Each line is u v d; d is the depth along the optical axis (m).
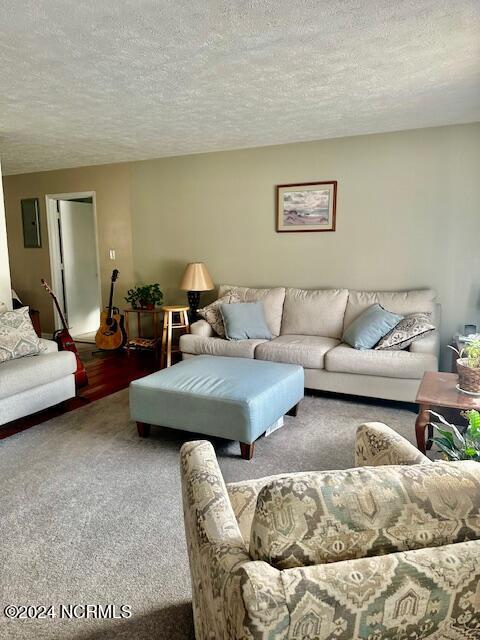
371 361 3.62
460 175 4.09
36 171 6.27
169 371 3.27
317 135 4.40
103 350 5.81
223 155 5.06
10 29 2.10
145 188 5.58
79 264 6.80
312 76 2.77
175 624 1.59
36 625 1.59
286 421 3.41
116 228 5.86
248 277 5.16
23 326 3.63
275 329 4.64
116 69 2.61
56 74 2.67
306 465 2.72
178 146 4.79
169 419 2.96
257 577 0.76
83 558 1.93
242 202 5.05
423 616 0.79
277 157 4.80
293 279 4.92
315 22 2.07
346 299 4.42
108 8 1.91
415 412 3.59
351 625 0.76
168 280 5.64
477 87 3.01
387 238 4.44
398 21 2.07
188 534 1.33
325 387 3.86
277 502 0.81
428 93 3.13
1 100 3.17
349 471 0.88
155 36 2.19
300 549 0.79
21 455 2.90
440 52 2.42
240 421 2.72
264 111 3.52
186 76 2.73
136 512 2.26
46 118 3.64
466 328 3.90
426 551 0.80
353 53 2.42
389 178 4.35
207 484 1.31
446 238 4.22
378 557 0.79
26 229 6.54
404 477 0.86
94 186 5.91
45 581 1.80
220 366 3.39
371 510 0.81
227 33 2.17
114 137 4.34
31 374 3.30
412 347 3.67
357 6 1.92
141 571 1.85
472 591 0.80
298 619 0.74
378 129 4.19
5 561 1.91
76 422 3.45
